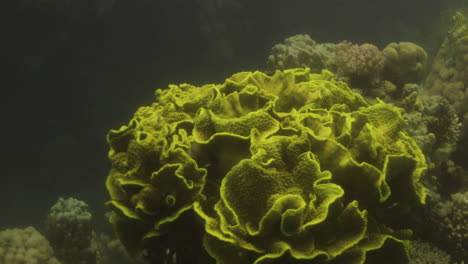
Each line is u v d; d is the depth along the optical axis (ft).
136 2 39.40
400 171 7.07
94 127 42.37
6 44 33.60
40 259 13.62
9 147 39.83
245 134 6.76
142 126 7.71
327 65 16.80
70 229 14.79
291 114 7.50
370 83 15.67
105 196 40.83
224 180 5.96
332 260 6.12
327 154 6.72
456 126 13.85
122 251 15.57
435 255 10.57
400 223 8.15
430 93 17.35
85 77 40.19
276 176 6.28
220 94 7.46
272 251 5.61
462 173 13.69
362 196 6.91
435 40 39.55
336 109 8.11
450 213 11.10
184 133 7.36
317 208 5.77
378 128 7.72
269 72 17.02
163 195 6.82
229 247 5.93
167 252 8.08
